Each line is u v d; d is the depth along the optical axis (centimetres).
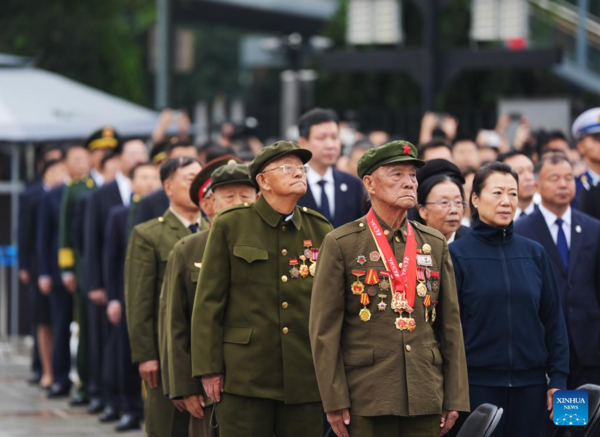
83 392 2175
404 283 1145
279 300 1262
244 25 5894
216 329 1257
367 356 1133
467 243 1321
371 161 1152
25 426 1972
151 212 1805
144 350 1527
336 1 5891
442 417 1152
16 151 2916
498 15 3209
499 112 3231
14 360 2675
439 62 2866
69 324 2272
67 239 2202
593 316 1483
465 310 1298
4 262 2895
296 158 1265
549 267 1329
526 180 1656
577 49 3759
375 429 1129
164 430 1501
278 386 1252
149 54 4900
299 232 1281
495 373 1285
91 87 4341
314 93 4453
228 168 1347
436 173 1448
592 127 1762
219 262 1262
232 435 1251
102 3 4425
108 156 2161
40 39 4272
